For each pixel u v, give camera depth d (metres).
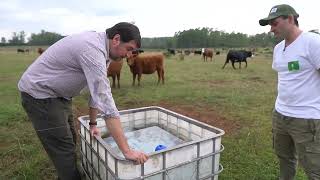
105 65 2.27
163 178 2.43
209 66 20.84
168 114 3.56
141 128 3.71
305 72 2.56
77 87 2.57
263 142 4.76
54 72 2.46
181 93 9.09
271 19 2.55
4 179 3.51
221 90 9.85
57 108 2.57
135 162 2.21
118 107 7.48
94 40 2.27
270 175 3.67
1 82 11.44
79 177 2.84
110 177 2.48
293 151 3.06
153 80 12.45
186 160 2.53
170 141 3.22
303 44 2.52
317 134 2.60
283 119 2.79
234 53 19.03
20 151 4.29
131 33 2.25
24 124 5.57
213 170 2.79
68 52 2.37
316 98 2.59
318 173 2.67
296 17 2.56
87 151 3.05
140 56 10.66
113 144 3.11
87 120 3.24
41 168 3.78
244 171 3.78
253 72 16.56
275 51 2.86
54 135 2.61
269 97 8.64
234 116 6.45
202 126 3.05
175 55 40.38
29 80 2.51
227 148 4.50
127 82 11.77
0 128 5.33
